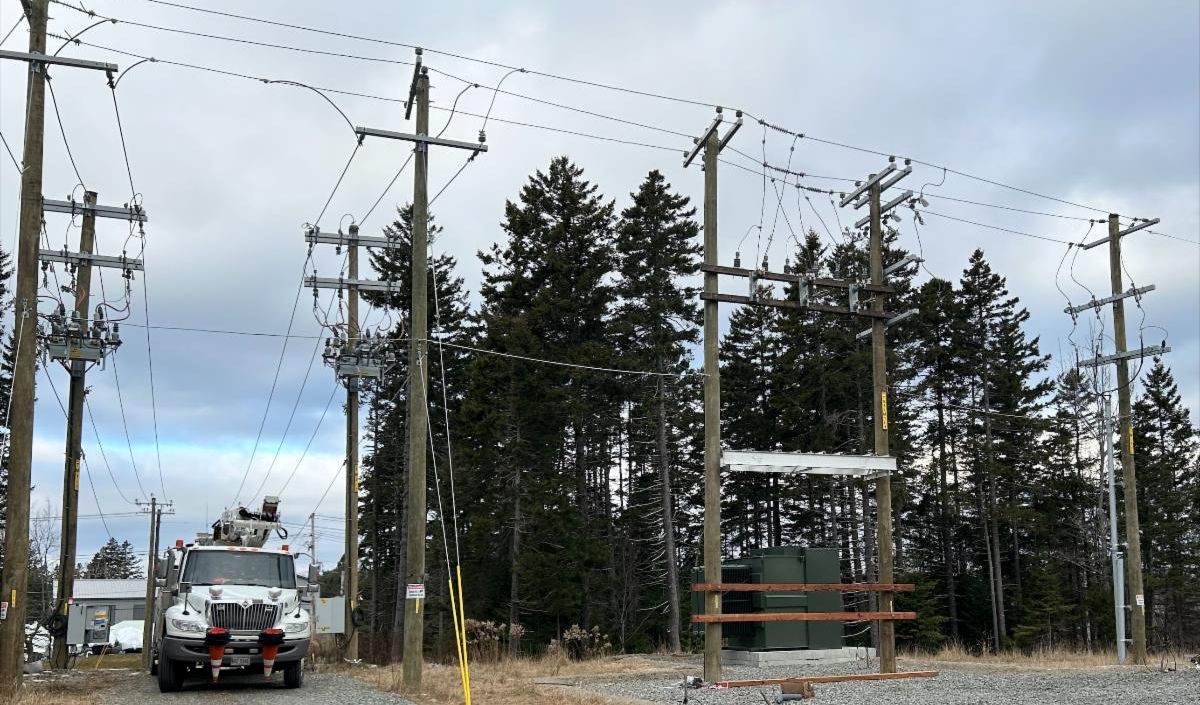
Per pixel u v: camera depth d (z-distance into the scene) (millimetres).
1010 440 47625
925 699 15625
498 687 17797
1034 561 48562
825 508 47375
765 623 23891
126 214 26000
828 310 20891
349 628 25719
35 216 16688
